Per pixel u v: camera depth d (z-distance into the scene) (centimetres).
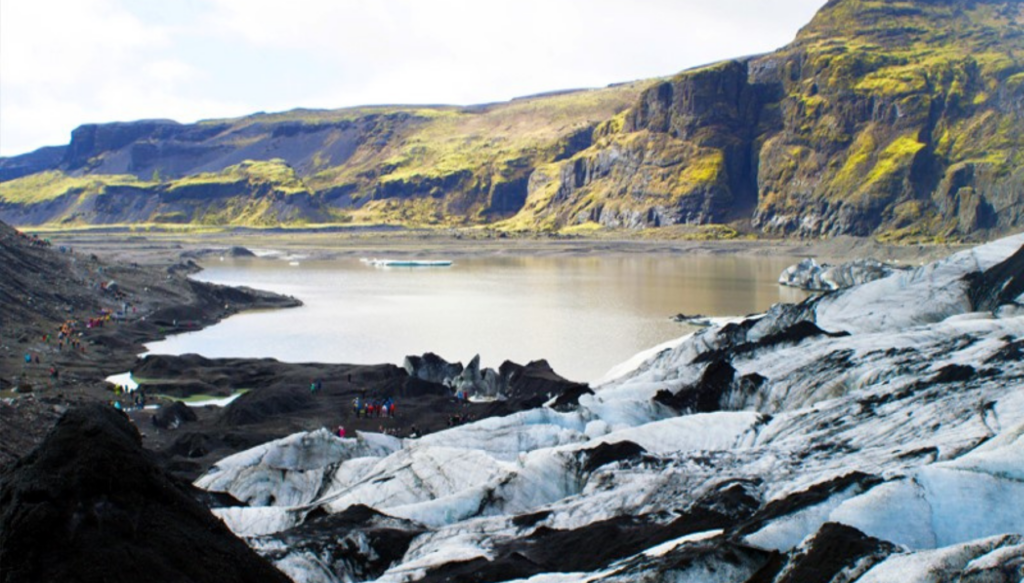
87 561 3069
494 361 11519
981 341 7181
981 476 4062
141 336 13238
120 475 3394
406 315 15900
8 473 3431
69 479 3284
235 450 7031
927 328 7981
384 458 6116
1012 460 4144
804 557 3422
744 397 7244
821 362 7512
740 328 9700
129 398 8994
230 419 8075
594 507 4841
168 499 3494
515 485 5362
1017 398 5369
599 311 16300
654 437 6144
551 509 4894
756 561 3606
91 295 15025
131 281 17000
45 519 3138
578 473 5509
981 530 3844
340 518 4844
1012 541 3272
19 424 6594
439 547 4503
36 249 16325
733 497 4491
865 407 6034
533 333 13738
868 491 4012
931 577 3127
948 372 6331
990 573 3047
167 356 10925
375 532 4650
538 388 9025
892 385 6394
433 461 5788
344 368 10644
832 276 19950
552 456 5622
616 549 4106
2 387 8831
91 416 3641
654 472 5169
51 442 3459
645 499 4828
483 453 5859
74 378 9769
